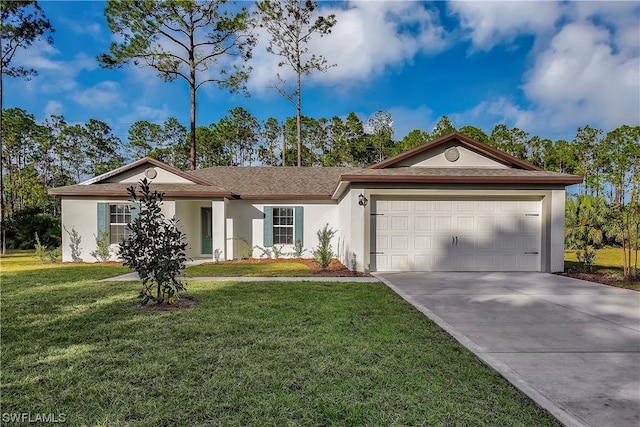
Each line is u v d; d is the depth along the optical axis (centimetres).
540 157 3675
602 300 683
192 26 2328
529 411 285
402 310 594
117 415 277
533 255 1059
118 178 1442
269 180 1673
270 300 666
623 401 302
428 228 1062
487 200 1061
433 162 1139
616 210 992
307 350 409
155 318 542
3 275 989
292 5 2600
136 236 619
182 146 4447
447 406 291
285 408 288
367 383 330
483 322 532
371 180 1016
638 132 3344
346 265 1175
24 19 1923
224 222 1370
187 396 306
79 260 1350
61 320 531
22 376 344
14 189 3525
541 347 429
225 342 435
